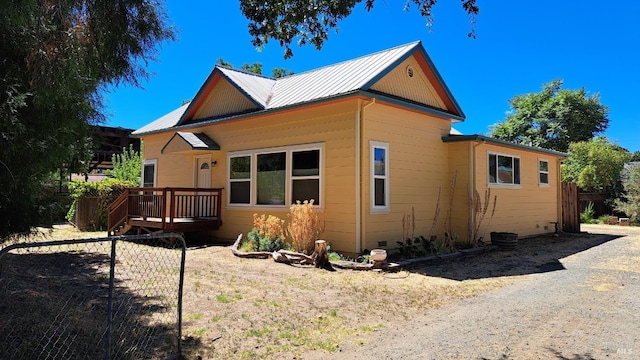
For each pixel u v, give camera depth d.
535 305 5.69
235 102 12.56
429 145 11.45
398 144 10.43
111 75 5.40
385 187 9.97
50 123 4.41
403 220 9.73
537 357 3.83
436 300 6.00
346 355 3.92
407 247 9.70
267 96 11.87
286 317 5.06
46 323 4.35
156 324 4.62
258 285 6.69
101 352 3.75
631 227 18.77
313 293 6.27
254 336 4.39
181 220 11.83
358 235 9.21
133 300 5.58
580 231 16.33
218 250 10.59
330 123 9.92
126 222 12.77
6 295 5.32
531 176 14.69
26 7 3.59
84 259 8.79
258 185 11.60
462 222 11.66
